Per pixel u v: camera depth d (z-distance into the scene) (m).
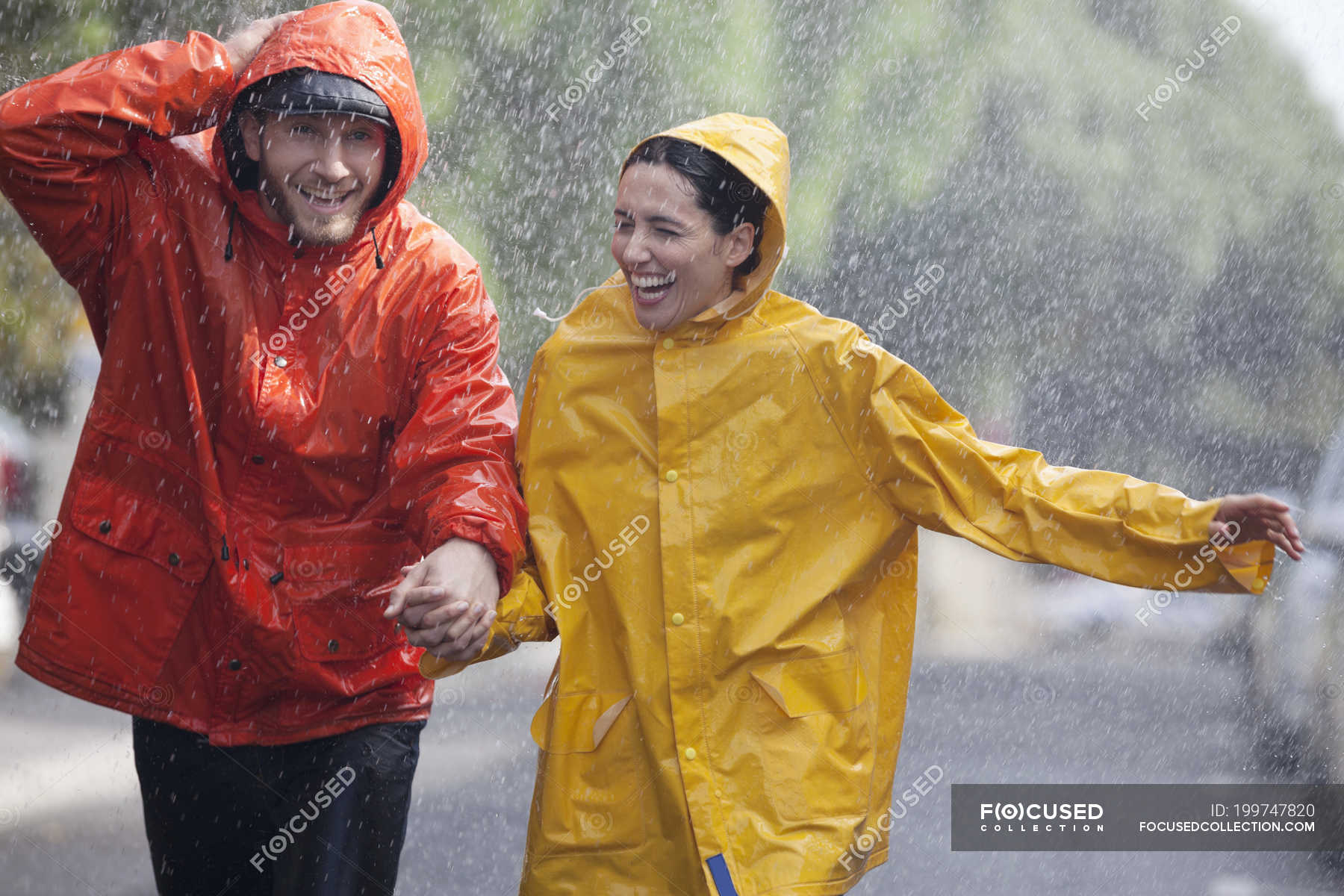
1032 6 63.06
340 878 13.33
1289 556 11.70
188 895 14.00
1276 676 23.94
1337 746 23.00
